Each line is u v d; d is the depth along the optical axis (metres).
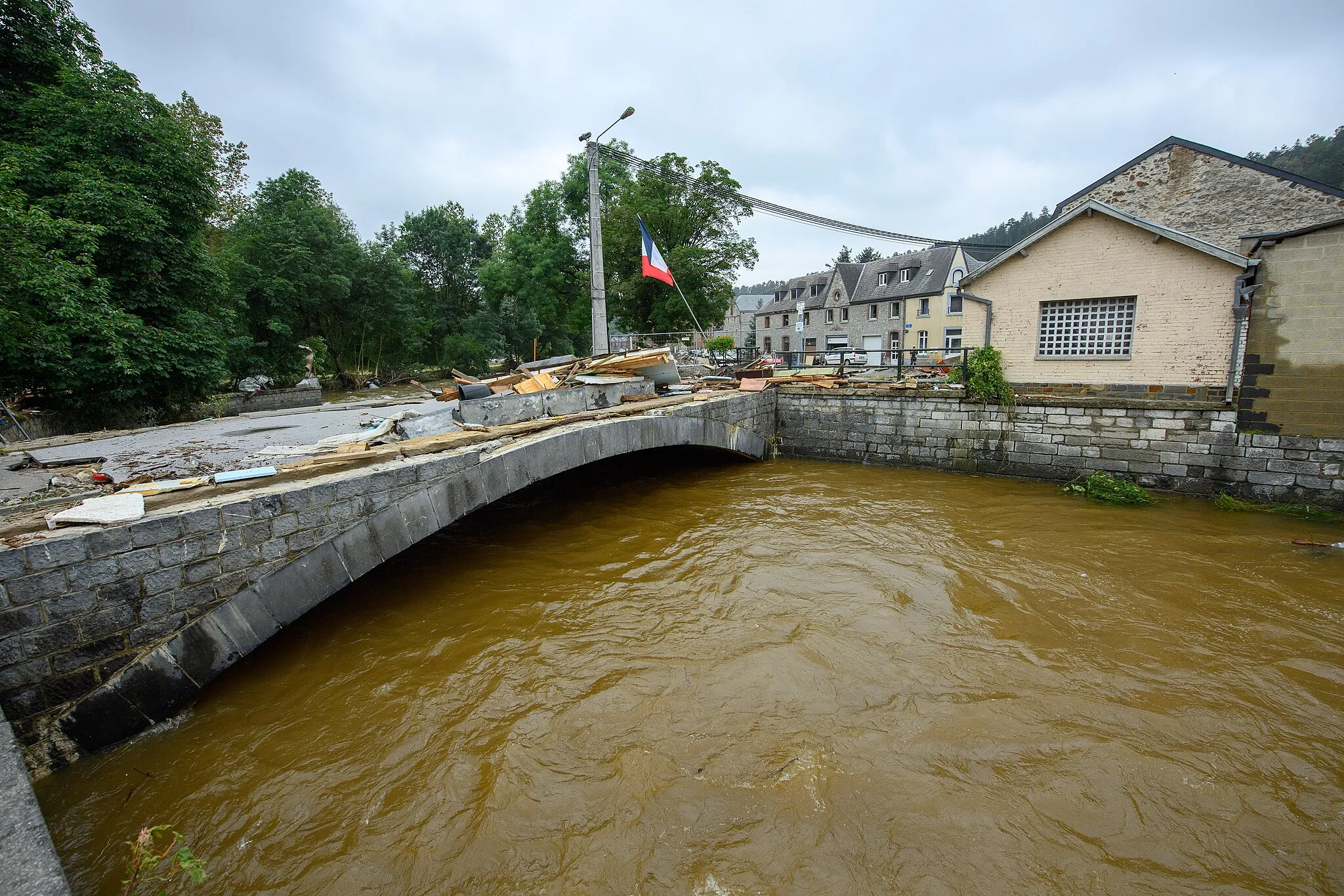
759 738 4.17
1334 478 8.89
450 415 7.88
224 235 26.97
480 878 3.17
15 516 4.27
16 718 3.64
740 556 7.57
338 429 8.46
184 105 21.91
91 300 10.55
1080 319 11.78
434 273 44.75
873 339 42.47
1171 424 10.05
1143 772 3.83
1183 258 10.61
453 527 8.77
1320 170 44.09
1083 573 6.96
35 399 11.21
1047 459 11.30
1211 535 8.26
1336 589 6.46
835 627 5.71
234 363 25.47
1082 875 3.11
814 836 3.36
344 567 5.27
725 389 14.26
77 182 11.31
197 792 3.78
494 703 4.64
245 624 4.65
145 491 4.76
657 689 4.78
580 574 7.07
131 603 4.08
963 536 8.29
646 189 26.44
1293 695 4.63
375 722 4.44
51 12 12.73
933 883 3.06
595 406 10.42
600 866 3.21
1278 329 9.09
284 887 3.14
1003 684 4.79
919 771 3.85
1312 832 3.38
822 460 13.91
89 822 3.54
